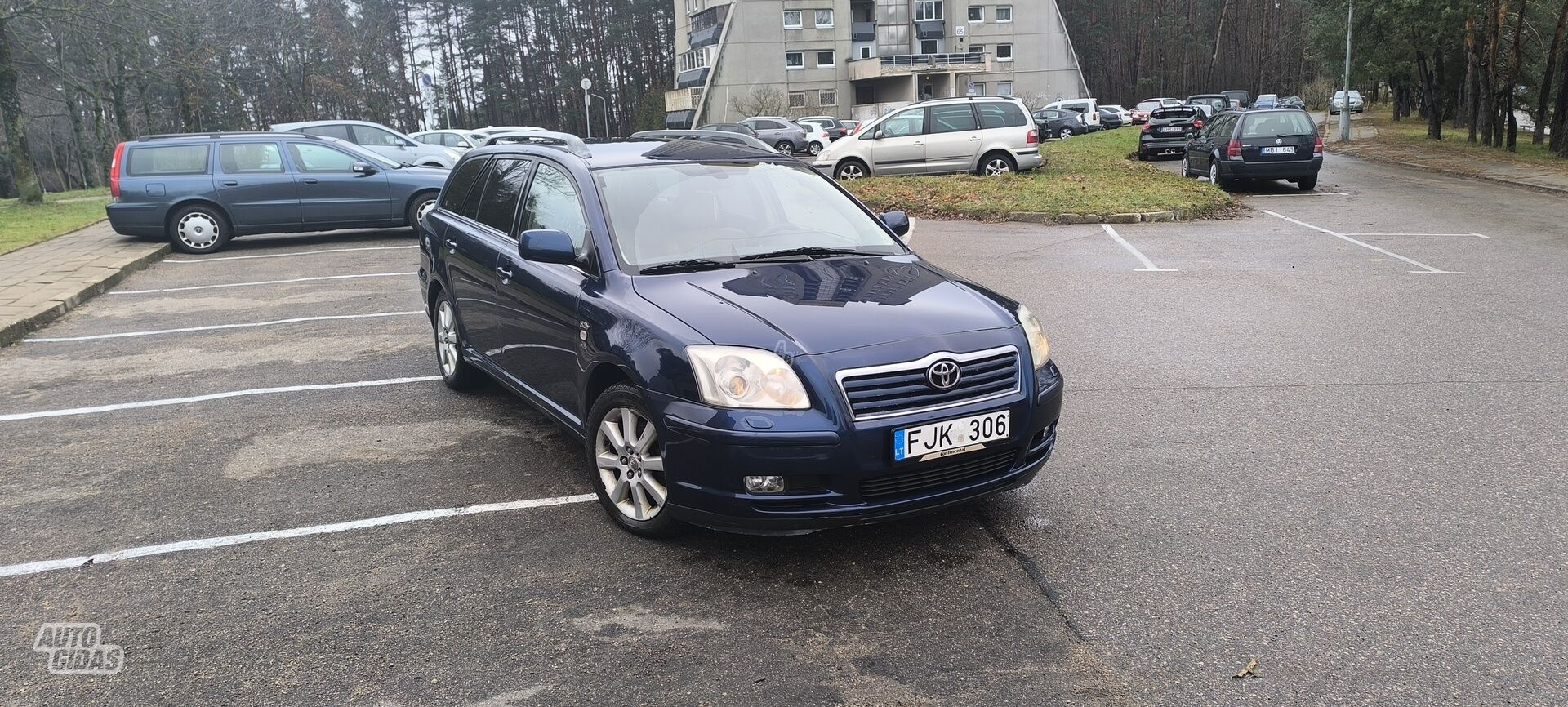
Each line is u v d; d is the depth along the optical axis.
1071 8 95.19
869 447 3.46
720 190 4.82
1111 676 2.96
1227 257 11.11
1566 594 3.38
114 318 8.79
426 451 5.08
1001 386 3.73
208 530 4.12
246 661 3.09
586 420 4.20
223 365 6.98
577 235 4.52
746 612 3.37
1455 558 3.68
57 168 63.56
